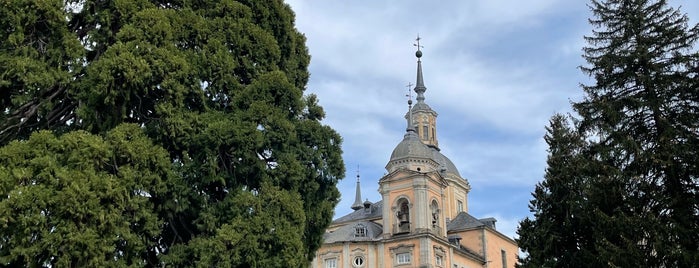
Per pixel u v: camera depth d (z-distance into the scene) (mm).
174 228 17812
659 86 24734
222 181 17500
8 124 16938
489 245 74375
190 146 17609
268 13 21703
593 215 24375
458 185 87125
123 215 15586
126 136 16375
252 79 19828
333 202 21188
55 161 14938
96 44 18219
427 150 71750
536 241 26703
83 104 16922
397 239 64500
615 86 25906
